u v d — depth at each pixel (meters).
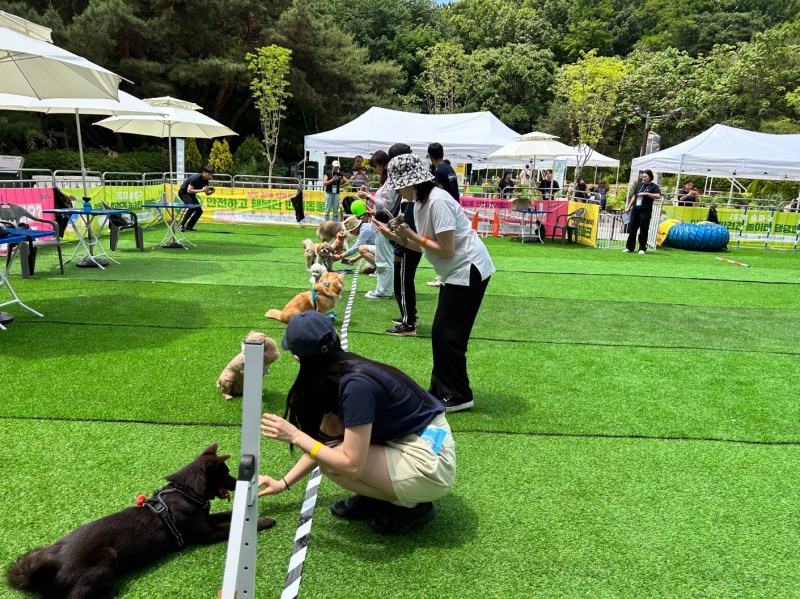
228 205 15.02
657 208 12.93
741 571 2.25
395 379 2.23
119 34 22.25
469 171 28.62
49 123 23.03
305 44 26.61
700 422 3.67
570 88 26.41
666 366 4.76
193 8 23.20
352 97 29.67
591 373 4.53
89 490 2.62
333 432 2.37
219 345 4.75
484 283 3.53
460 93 38.50
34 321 5.21
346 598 2.03
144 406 3.53
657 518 2.60
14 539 2.26
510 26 46.75
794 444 3.40
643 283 8.53
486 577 2.17
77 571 1.87
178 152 16.08
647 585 2.16
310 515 2.47
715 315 6.64
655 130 35.19
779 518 2.63
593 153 21.55
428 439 2.27
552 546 2.37
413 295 5.21
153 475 2.77
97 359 4.31
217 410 3.52
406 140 15.18
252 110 28.98
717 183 30.39
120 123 11.92
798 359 5.05
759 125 31.41
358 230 9.13
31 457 2.89
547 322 6.07
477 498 2.72
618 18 52.34
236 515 1.52
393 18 41.81
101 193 11.00
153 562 2.18
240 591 1.68
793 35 37.19
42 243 7.17
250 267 8.47
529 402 3.90
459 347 3.59
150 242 10.57
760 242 15.03
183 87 25.95
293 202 14.35
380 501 2.48
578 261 10.64
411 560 2.25
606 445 3.31
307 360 2.13
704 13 48.19
